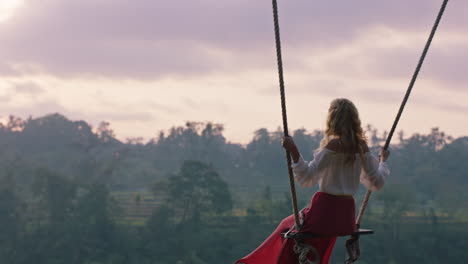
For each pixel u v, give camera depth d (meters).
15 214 118.94
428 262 117.31
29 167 175.12
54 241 112.69
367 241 120.88
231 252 115.00
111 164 190.62
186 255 110.88
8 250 109.56
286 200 136.50
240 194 191.75
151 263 111.00
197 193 133.38
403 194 134.12
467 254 118.94
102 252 112.44
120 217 130.88
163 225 120.62
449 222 138.75
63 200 121.19
